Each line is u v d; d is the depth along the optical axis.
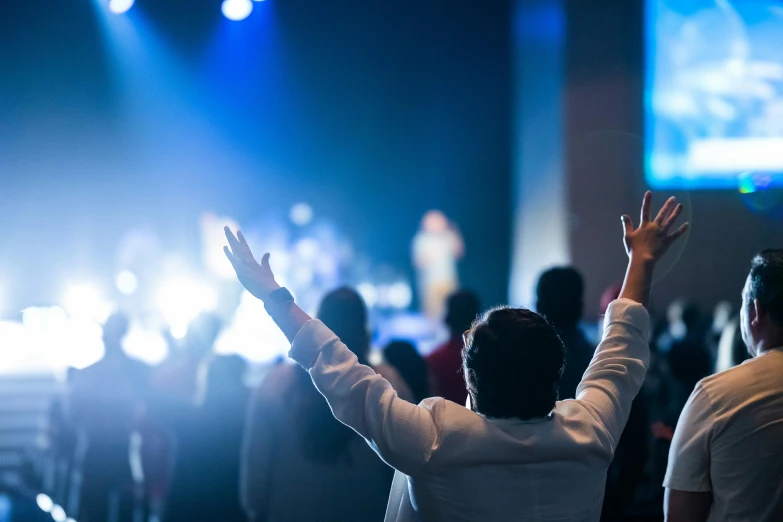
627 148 11.83
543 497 1.75
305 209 15.95
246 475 3.00
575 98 12.12
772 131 11.45
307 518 2.88
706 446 2.13
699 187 11.71
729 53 11.53
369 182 17.80
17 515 7.11
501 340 1.80
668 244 2.12
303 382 2.96
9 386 10.44
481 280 17.89
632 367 1.96
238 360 4.72
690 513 2.16
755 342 2.29
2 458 9.43
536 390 1.79
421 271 16.09
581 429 1.81
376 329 13.66
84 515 5.43
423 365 4.12
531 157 14.66
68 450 5.99
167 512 4.62
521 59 15.58
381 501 2.94
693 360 4.46
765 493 2.07
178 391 4.88
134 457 6.26
